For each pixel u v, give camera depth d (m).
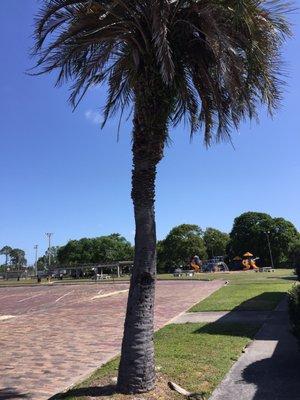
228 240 122.56
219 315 16.88
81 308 22.83
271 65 7.77
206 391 7.35
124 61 8.39
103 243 125.38
